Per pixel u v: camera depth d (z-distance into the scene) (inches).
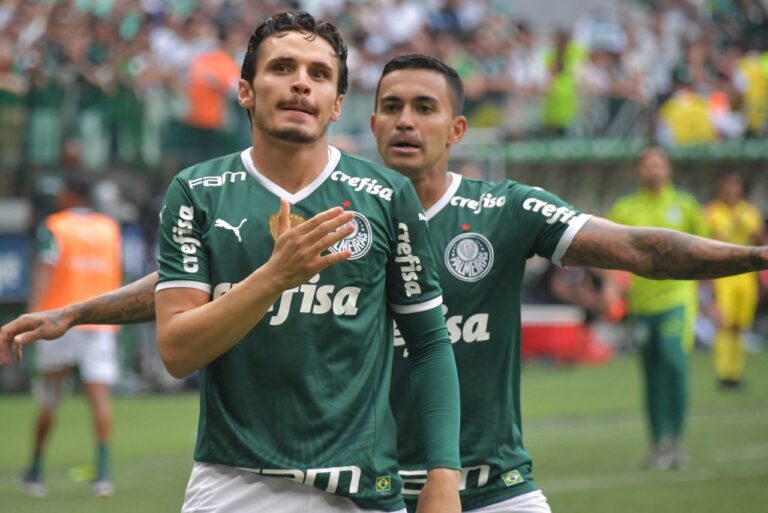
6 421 1058.7
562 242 369.4
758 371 1360.7
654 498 697.0
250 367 287.6
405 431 368.2
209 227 291.1
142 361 1227.2
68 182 808.3
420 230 303.7
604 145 1483.8
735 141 1544.0
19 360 337.1
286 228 271.3
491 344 376.8
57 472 823.1
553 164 1470.2
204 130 1252.5
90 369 738.8
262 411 287.7
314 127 289.4
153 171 1254.9
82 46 1267.2
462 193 386.3
